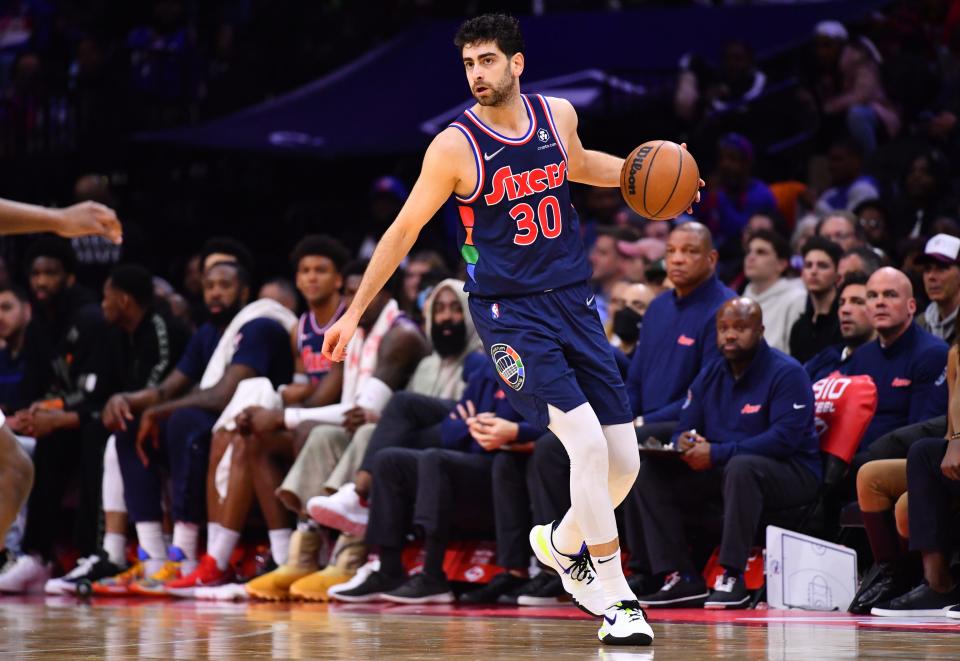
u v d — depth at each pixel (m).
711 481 9.04
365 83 21.17
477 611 8.90
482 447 10.05
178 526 11.38
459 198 6.31
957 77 16.86
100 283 18.61
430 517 9.79
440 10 23.14
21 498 5.62
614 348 10.38
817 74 17.59
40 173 21.03
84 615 8.70
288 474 10.63
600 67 20.19
